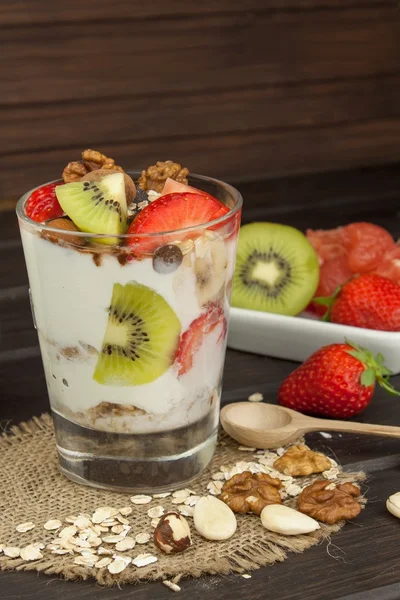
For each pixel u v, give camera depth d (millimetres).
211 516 760
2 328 958
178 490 790
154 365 757
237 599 722
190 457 789
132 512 773
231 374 905
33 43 1215
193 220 753
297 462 804
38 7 1201
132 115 1297
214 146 1352
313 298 953
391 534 762
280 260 945
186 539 744
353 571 738
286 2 1306
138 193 785
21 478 800
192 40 1285
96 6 1225
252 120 1354
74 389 771
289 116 1369
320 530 762
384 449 831
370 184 1254
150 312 748
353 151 1423
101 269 741
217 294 765
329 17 1336
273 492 778
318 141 1398
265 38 1315
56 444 804
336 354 846
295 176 1283
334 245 979
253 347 924
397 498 775
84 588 729
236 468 805
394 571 739
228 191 800
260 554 746
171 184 785
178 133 1327
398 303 898
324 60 1356
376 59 1381
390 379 898
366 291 900
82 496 786
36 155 1274
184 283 747
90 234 736
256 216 1149
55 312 758
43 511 775
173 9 1261
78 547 750
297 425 826
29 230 754
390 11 1363
